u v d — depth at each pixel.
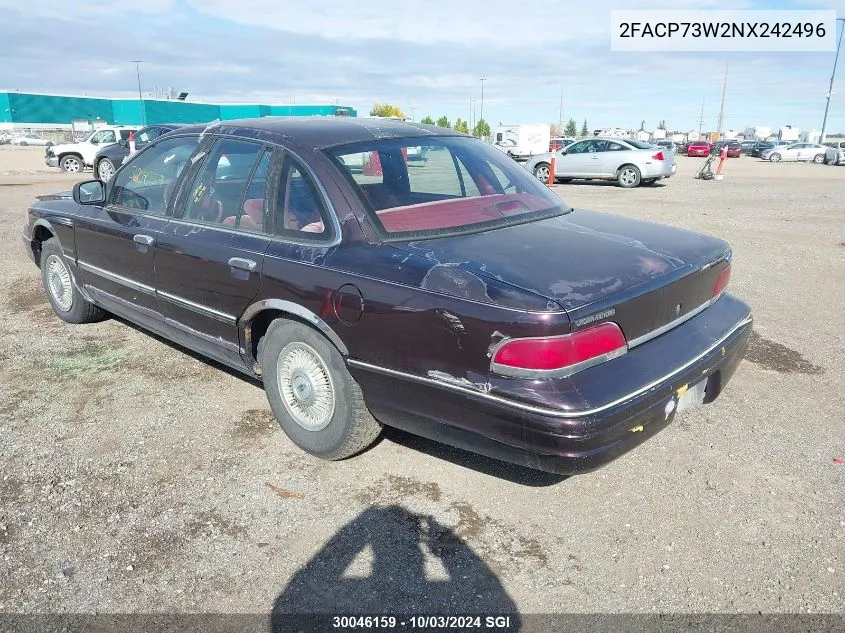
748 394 4.23
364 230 3.10
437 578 2.65
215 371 4.58
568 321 2.49
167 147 4.25
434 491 3.21
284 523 2.97
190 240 3.77
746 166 34.06
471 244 3.04
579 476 3.33
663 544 2.83
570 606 2.51
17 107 64.56
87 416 3.93
